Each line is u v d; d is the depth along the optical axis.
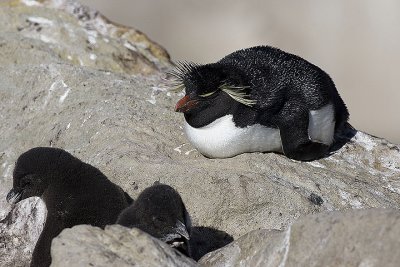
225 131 13.89
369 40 32.88
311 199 13.61
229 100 13.76
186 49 34.41
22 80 16.86
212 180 13.55
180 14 35.53
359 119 30.38
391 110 30.72
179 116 15.69
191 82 13.62
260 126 13.97
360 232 9.57
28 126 16.06
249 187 13.48
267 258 10.17
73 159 12.70
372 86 31.48
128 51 19.23
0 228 14.38
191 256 12.30
